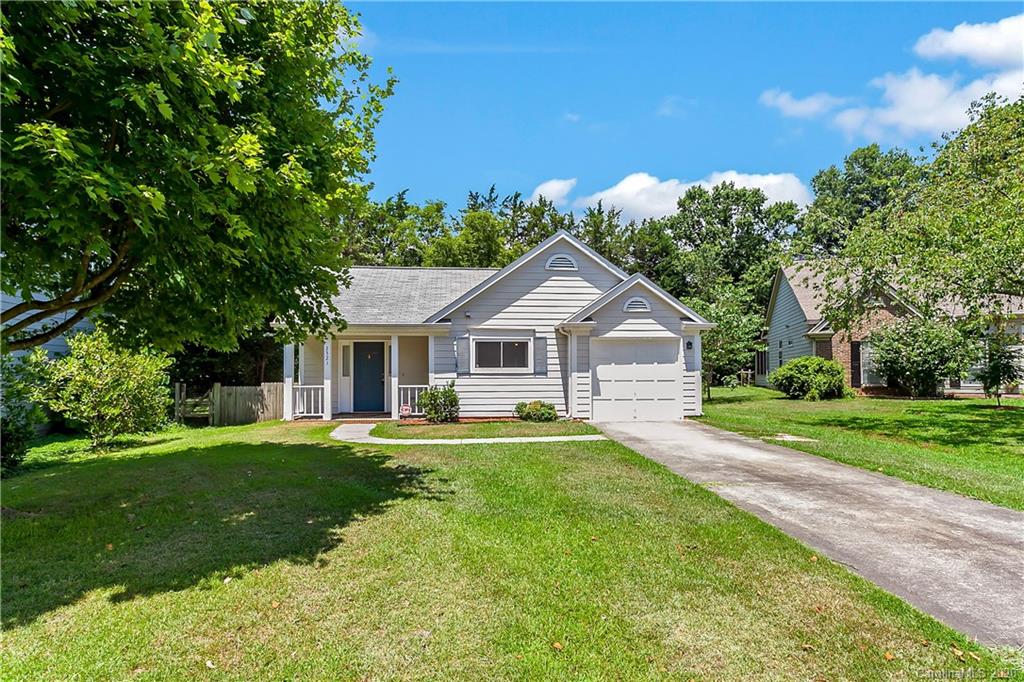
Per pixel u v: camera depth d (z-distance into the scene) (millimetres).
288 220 5480
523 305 14398
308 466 8039
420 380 15844
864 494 6434
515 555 4492
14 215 4324
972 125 13328
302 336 7227
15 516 5559
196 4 4496
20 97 4164
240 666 2955
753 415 15023
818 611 3537
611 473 7492
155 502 6074
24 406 9203
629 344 13969
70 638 3211
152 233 4133
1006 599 3711
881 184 15445
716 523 5301
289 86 6184
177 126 4461
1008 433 11664
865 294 13633
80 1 3752
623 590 3852
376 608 3598
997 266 11156
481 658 3039
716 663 2988
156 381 11297
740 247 41875
